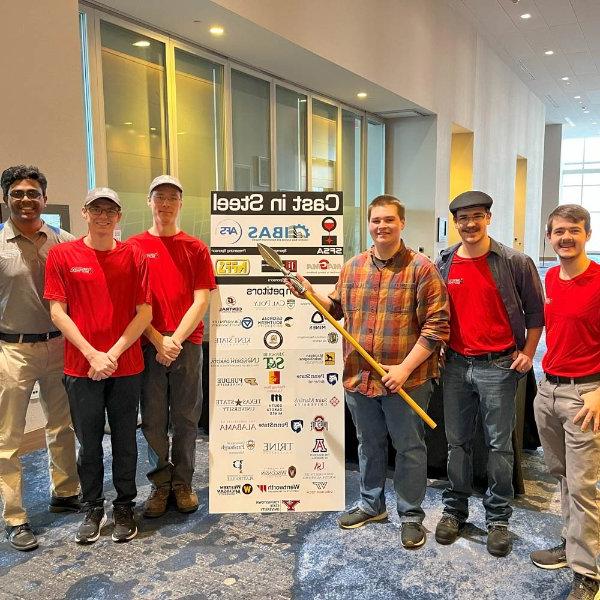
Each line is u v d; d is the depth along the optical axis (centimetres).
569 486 212
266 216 266
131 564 238
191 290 271
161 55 503
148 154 495
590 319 204
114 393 254
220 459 272
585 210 207
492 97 1134
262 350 270
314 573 231
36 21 330
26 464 338
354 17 634
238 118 606
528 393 362
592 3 865
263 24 489
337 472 274
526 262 239
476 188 1079
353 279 253
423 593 218
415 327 245
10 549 249
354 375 253
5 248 250
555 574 229
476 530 263
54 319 242
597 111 1761
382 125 920
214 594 218
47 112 340
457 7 892
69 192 356
